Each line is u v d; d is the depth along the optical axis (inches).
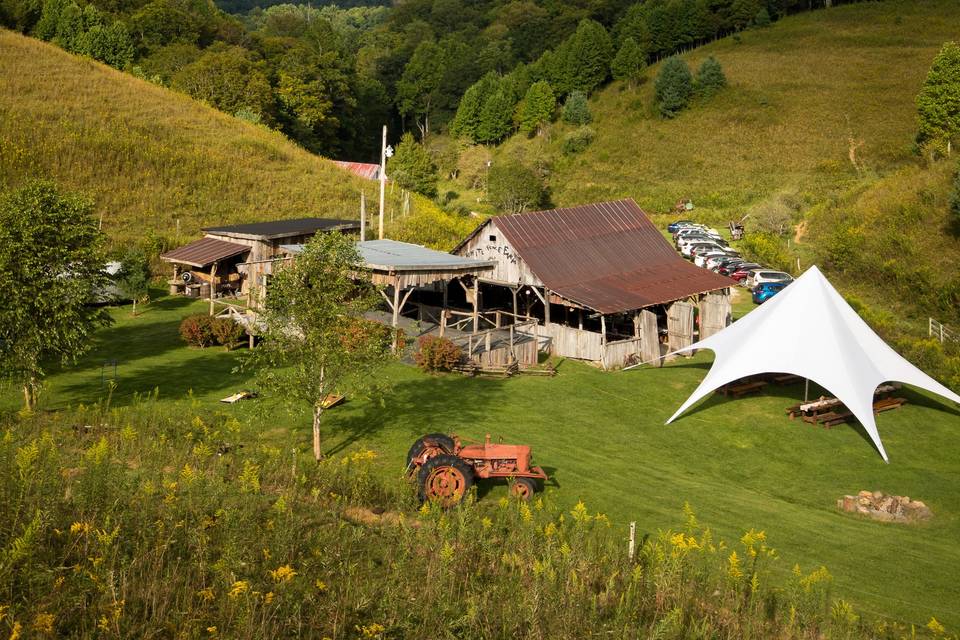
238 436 724.7
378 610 418.6
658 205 3267.7
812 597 480.4
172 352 1143.0
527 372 1117.1
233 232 1581.0
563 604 434.6
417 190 3420.3
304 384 708.0
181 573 429.4
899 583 572.4
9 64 2815.0
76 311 816.3
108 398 836.6
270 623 391.9
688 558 522.9
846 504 749.3
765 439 912.3
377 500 607.2
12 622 354.9
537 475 657.6
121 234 1824.6
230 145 2618.1
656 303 1241.4
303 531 506.9
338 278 718.5
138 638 374.6
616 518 639.1
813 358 963.3
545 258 1291.8
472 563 485.7
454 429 838.5
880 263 1877.5
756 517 678.5
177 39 4244.6
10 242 768.9
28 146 2129.7
